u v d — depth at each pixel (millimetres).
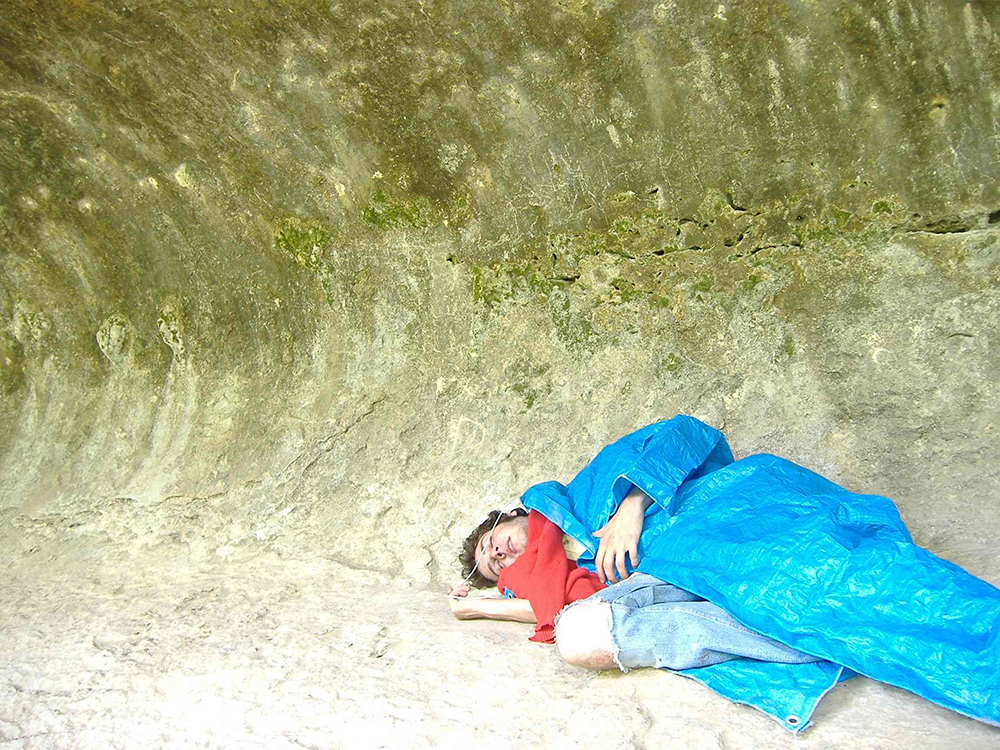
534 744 1740
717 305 3080
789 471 2330
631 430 3125
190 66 2982
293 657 2271
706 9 2594
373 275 3436
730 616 1928
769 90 2721
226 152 3262
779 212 2926
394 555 2953
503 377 3307
